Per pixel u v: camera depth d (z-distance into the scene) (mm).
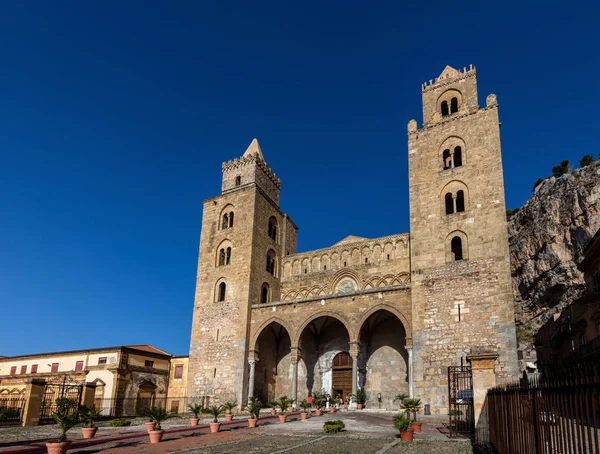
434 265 40688
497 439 15047
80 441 22719
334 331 49531
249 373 47188
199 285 54250
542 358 53969
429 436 23250
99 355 54156
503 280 37250
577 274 60750
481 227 39844
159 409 24672
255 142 62531
